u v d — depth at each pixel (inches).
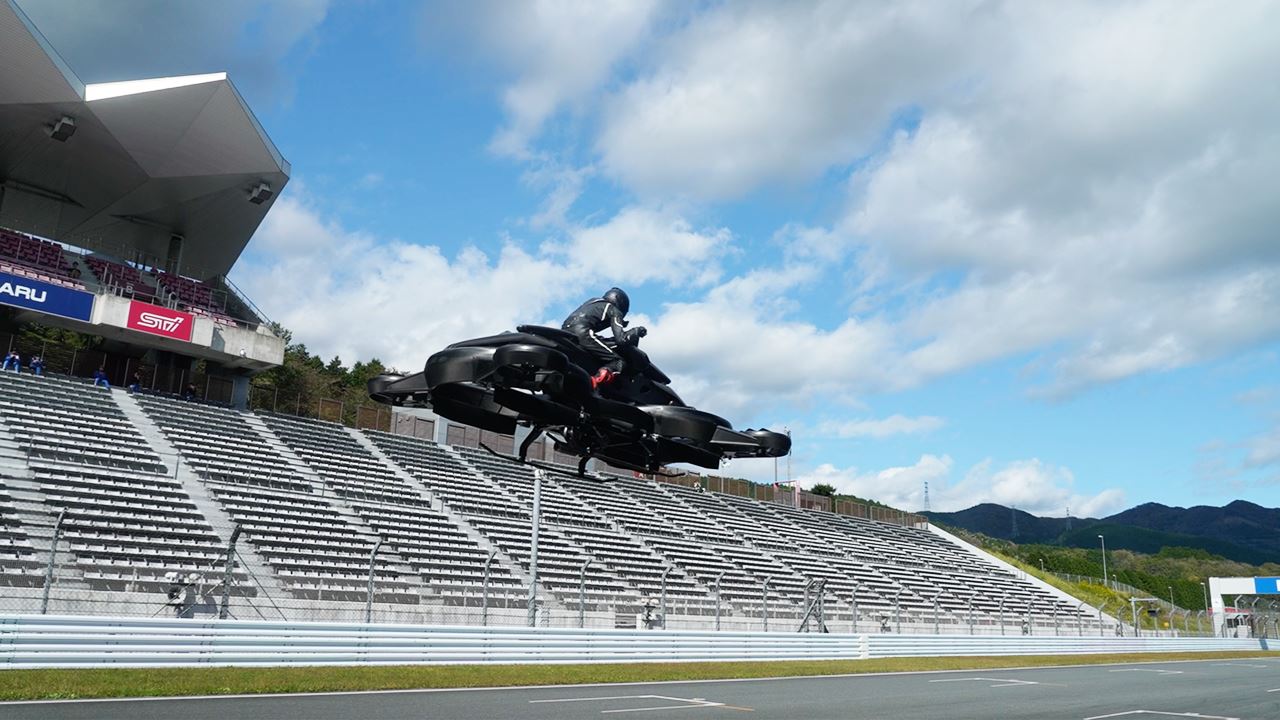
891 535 2046.0
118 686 439.8
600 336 254.2
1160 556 5797.2
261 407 1627.7
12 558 703.1
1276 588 1924.2
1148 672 961.5
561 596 1015.0
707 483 1932.8
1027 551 3582.7
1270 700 644.7
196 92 1235.2
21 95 1169.4
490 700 479.8
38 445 922.7
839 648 945.5
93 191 1419.8
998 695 628.1
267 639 569.6
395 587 898.1
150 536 821.2
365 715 396.5
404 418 1547.7
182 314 1220.5
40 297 1107.9
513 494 1359.5
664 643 791.7
